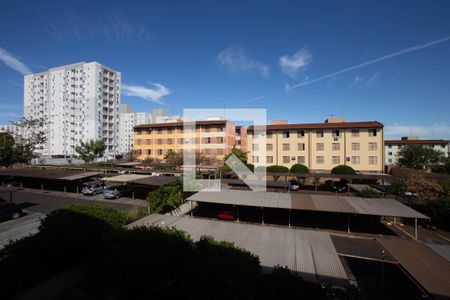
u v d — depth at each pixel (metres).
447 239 15.56
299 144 39.78
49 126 75.06
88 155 50.88
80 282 8.45
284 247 10.31
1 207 17.02
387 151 66.25
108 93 76.94
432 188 20.23
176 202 21.17
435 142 62.81
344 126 37.44
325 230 17.06
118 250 7.98
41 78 78.69
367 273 11.48
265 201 18.23
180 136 47.88
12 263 9.05
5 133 37.34
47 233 9.50
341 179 32.97
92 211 10.98
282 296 6.74
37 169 33.56
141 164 40.28
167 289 7.77
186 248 8.34
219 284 6.50
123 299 7.74
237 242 10.78
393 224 18.36
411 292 9.79
